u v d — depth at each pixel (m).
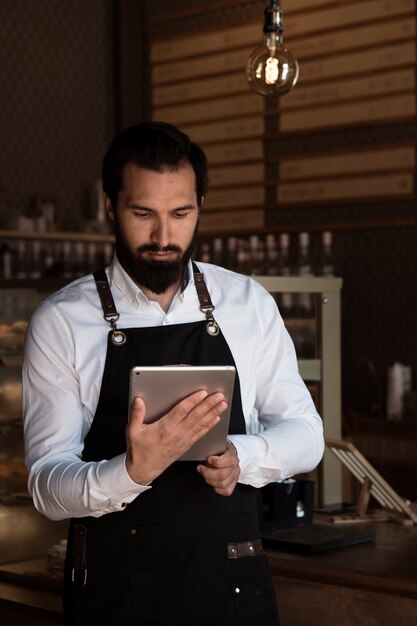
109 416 2.11
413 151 5.49
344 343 5.84
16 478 3.38
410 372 5.46
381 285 5.67
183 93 6.48
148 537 2.08
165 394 1.81
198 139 6.43
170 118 6.57
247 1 6.10
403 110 5.51
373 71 5.62
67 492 1.94
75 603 2.11
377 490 3.15
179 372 1.78
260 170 6.15
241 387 2.20
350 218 5.77
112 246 6.03
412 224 5.50
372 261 5.70
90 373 2.12
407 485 5.29
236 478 1.97
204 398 1.80
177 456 1.83
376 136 5.64
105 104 6.62
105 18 6.61
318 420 2.25
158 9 6.58
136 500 2.09
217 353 2.18
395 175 5.56
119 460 1.88
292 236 6.01
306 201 5.93
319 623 2.61
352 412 5.40
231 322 2.21
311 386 3.41
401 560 2.63
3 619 3.07
